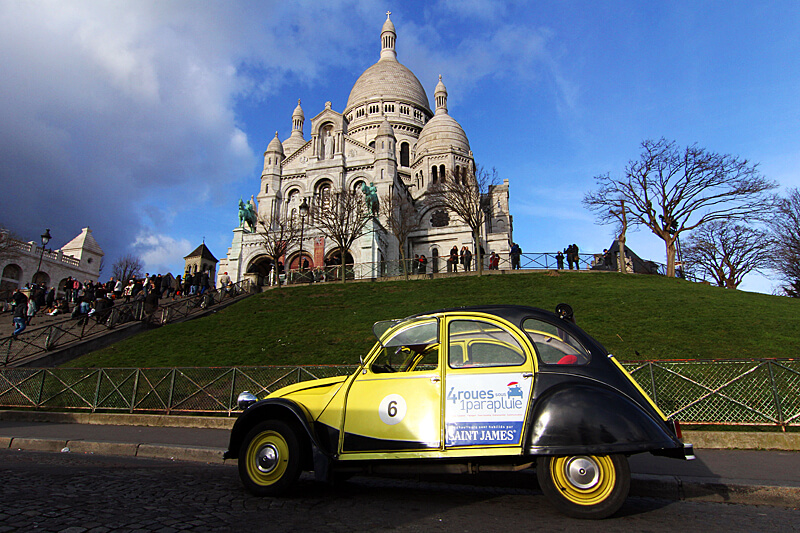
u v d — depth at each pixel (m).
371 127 68.50
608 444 4.54
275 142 57.41
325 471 5.30
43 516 4.26
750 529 4.46
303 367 11.47
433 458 5.09
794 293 45.81
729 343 14.48
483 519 4.66
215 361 16.47
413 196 62.06
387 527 4.33
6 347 18.75
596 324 17.41
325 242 45.06
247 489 5.67
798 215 43.03
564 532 4.25
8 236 48.81
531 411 4.93
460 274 31.78
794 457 7.68
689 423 9.23
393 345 5.82
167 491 5.53
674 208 37.22
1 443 9.84
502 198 64.31
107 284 31.75
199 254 72.81
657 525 4.55
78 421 12.08
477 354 5.42
